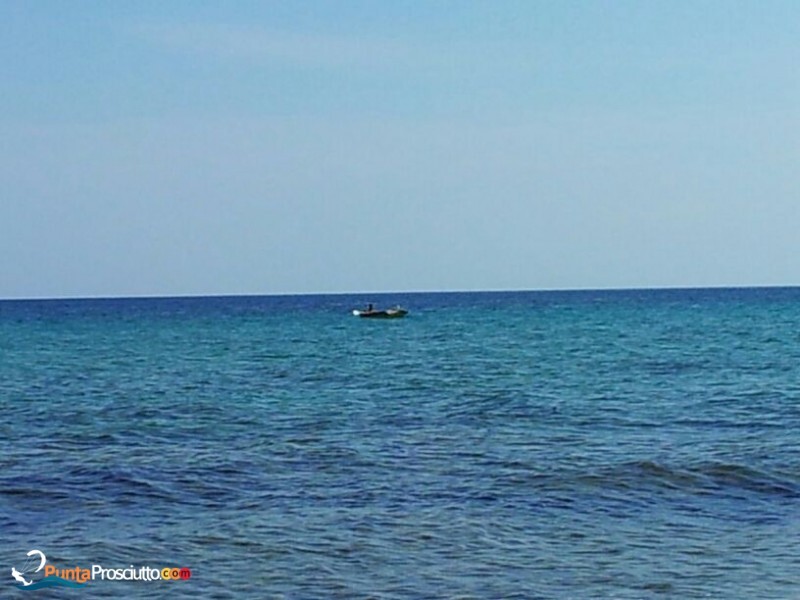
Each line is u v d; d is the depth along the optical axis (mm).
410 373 50188
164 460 24922
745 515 19312
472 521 18625
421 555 16516
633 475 22734
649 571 15664
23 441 28281
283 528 18141
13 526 18328
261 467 24047
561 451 26109
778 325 94938
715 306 154625
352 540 17359
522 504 20125
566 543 17234
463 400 38125
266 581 15195
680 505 20172
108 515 19250
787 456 25031
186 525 18406
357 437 28844
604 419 32562
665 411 34438
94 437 29109
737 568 15773
